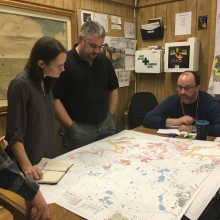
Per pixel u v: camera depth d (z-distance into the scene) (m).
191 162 1.21
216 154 1.30
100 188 0.99
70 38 2.67
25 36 2.28
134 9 3.46
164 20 3.25
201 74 3.07
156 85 3.47
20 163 1.16
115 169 1.15
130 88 3.60
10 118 1.21
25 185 0.77
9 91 1.23
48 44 1.24
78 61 1.81
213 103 1.95
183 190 0.95
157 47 3.26
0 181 0.74
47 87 1.37
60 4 2.51
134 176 1.08
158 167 1.16
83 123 1.91
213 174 1.08
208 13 2.89
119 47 3.24
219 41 2.72
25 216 0.85
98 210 0.84
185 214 0.82
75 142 1.89
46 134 1.36
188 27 3.07
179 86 1.96
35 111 1.26
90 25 1.69
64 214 0.83
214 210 1.31
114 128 2.14
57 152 2.72
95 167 1.18
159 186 0.99
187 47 2.93
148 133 1.82
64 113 1.81
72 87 1.82
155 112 2.05
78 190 0.98
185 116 1.91
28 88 1.22
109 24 3.08
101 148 1.44
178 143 1.50
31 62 1.27
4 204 0.94
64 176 1.10
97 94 1.91
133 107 3.22
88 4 2.82
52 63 1.25
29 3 2.24
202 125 1.57
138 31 3.52
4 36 2.14
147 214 0.81
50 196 0.94
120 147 1.45
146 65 3.33
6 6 2.10
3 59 2.16
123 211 0.83
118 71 3.28
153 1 3.29
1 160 0.75
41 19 2.38
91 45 1.70
